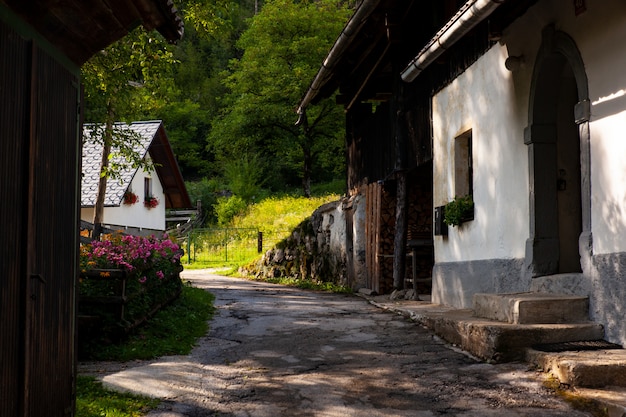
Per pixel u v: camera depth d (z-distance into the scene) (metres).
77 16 4.36
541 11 7.66
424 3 12.22
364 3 10.45
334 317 10.11
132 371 6.34
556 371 5.72
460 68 10.33
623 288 6.09
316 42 36.34
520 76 8.24
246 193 38.06
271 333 8.70
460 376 6.09
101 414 5.04
